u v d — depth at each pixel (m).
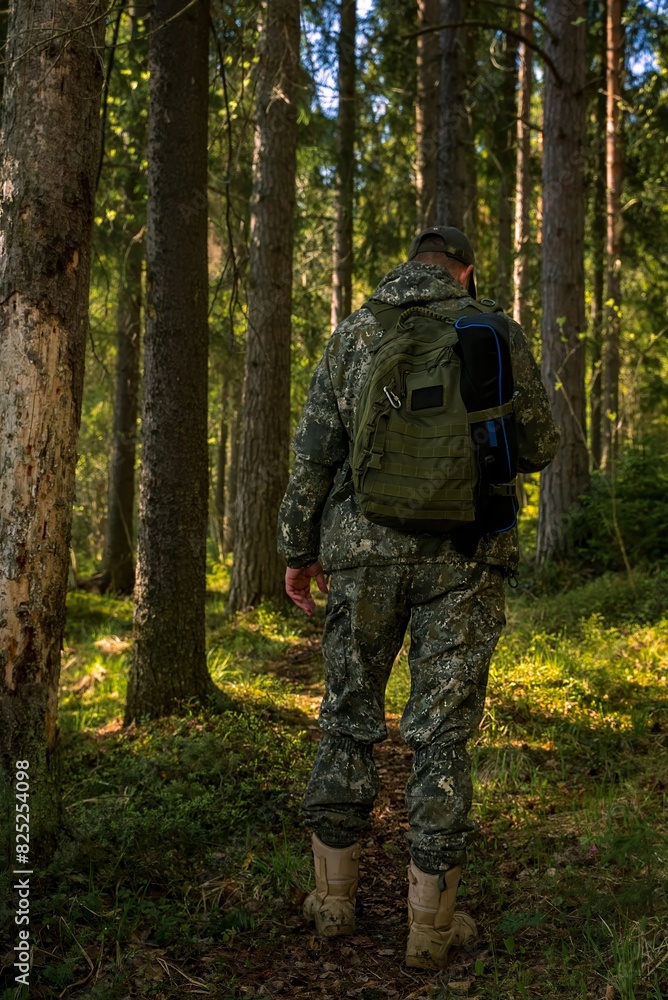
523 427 2.23
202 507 4.55
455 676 2.14
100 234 9.18
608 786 3.22
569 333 8.50
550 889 2.38
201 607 4.59
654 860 2.37
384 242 12.25
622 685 4.50
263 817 3.07
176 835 2.81
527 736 3.85
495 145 12.54
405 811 3.21
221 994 1.97
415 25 11.10
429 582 2.16
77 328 2.37
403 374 2.12
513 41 12.22
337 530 2.24
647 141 11.55
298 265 13.77
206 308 4.55
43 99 2.29
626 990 1.80
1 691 2.28
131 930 2.18
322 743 2.32
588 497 8.22
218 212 9.84
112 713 5.34
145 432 4.51
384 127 12.12
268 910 2.39
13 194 2.29
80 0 2.34
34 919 2.13
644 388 13.91
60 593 2.36
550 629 6.13
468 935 2.19
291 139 7.97
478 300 2.31
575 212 8.46
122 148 8.62
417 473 2.05
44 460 2.29
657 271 13.19
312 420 2.30
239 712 4.52
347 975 2.08
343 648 2.24
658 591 6.52
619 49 11.33
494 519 2.11
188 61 4.39
